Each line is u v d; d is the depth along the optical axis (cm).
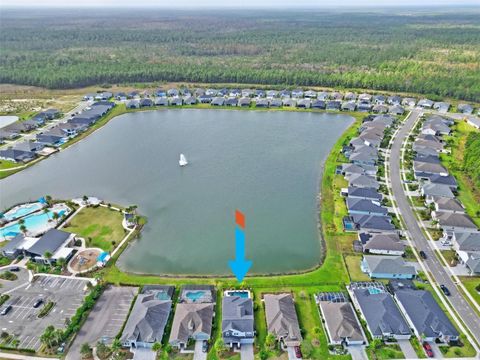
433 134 17738
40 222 11388
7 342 7512
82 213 11925
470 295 8719
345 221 11375
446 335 7538
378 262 9331
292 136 18400
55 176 14475
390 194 12938
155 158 16038
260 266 9781
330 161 15538
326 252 10206
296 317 7956
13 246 10000
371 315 7969
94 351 7300
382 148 16525
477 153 14762
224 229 11350
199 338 7588
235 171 14938
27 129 18500
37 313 8212
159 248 10462
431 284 9019
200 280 9194
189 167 15262
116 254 10088
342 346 7456
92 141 17825
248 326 7688
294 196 13150
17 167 15038
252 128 19438
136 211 12175
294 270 9644
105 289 8875
